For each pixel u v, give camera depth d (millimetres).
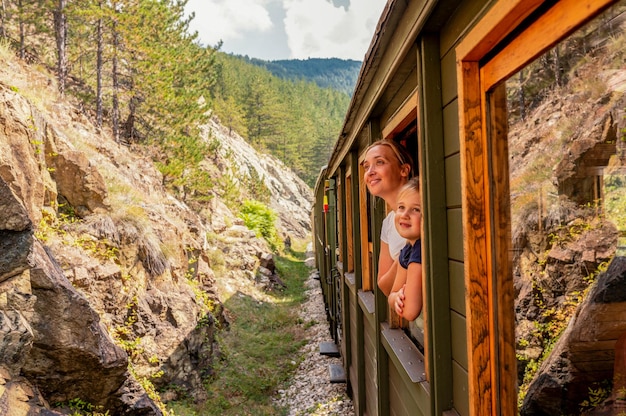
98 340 3459
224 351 7328
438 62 1599
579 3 865
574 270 1137
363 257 4020
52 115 8250
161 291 6344
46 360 3232
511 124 1235
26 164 4848
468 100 1344
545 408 1187
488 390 1342
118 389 3691
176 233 7645
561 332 1159
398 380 2705
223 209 19734
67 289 3395
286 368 7312
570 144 1087
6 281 2896
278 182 40969
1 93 4918
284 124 52062
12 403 2533
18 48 14617
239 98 49281
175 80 16234
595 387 1101
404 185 1981
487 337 1343
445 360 1587
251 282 12648
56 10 13820
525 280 1241
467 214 1337
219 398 5961
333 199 7488
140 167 12469
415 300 1909
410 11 1547
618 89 968
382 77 2104
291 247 26016
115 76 14930
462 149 1351
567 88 1040
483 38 1167
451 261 1556
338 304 7465
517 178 1228
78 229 5543
